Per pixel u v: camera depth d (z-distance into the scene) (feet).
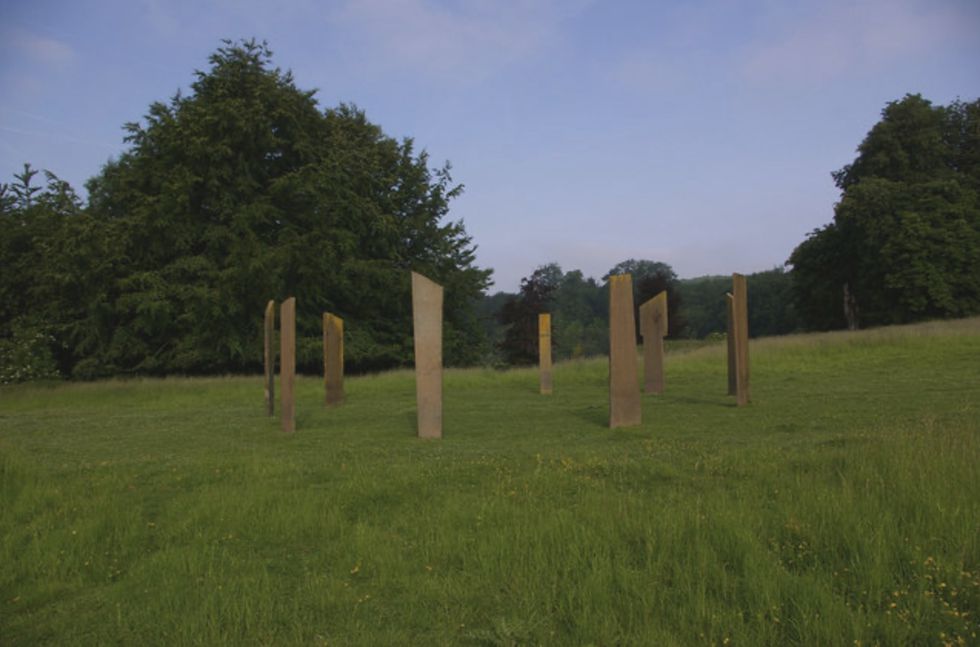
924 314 142.00
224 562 17.02
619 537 16.83
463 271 127.24
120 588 15.79
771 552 15.51
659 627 12.72
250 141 94.63
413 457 29.25
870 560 14.66
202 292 85.81
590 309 322.34
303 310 101.71
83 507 21.83
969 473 18.98
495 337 198.39
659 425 36.01
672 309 178.29
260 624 13.53
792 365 69.97
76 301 97.09
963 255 134.82
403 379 73.46
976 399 40.04
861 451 23.24
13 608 15.16
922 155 156.87
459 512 19.62
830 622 12.26
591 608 13.57
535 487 22.31
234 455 30.81
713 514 17.53
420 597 14.64
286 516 19.86
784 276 284.00
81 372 91.76
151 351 94.68
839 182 171.83
